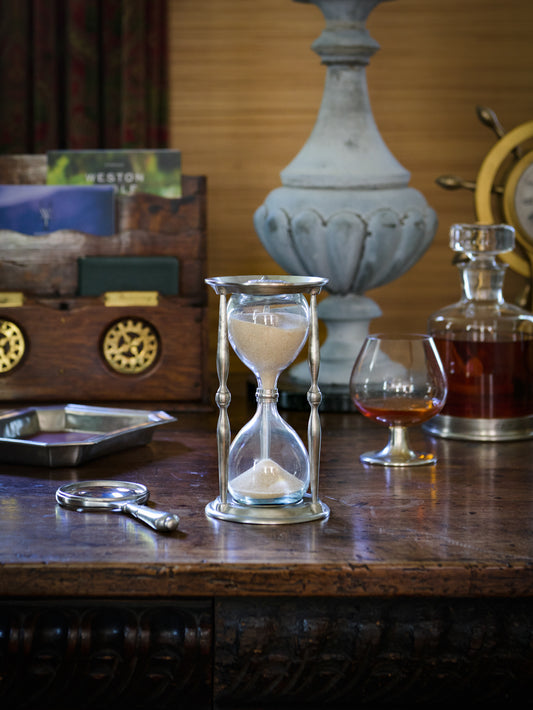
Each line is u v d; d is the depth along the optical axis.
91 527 1.40
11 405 1.86
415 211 1.87
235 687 1.35
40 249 1.89
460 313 1.74
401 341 1.61
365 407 1.62
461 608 1.34
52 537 1.37
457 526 1.40
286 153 2.22
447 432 1.74
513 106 2.21
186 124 2.21
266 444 1.45
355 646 1.34
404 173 1.89
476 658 1.34
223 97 2.20
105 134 2.16
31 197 1.89
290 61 2.20
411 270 2.25
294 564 1.31
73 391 1.86
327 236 1.84
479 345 1.71
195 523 1.41
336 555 1.33
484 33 2.20
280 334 1.38
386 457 1.63
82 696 1.36
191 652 1.35
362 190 1.86
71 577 1.31
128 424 1.71
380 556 1.33
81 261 1.89
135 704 1.36
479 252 1.74
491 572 1.31
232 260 2.24
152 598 1.35
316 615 1.34
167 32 2.15
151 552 1.34
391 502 1.48
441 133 2.22
